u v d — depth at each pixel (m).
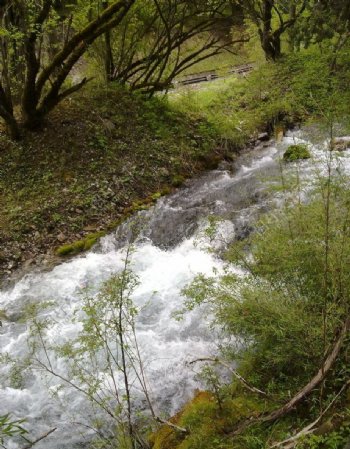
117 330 3.19
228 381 3.95
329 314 2.99
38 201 7.61
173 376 4.36
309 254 3.31
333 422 2.73
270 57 11.46
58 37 9.34
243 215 6.67
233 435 3.08
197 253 6.30
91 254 6.85
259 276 3.74
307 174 4.73
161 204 7.92
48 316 5.43
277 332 3.00
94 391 3.38
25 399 4.33
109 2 9.11
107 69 10.04
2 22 7.43
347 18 8.91
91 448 3.74
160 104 10.23
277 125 9.36
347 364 3.03
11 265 6.66
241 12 11.63
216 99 11.21
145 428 3.74
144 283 5.86
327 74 5.98
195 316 5.04
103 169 8.38
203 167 9.15
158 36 10.37
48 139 8.55
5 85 7.92
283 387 3.27
